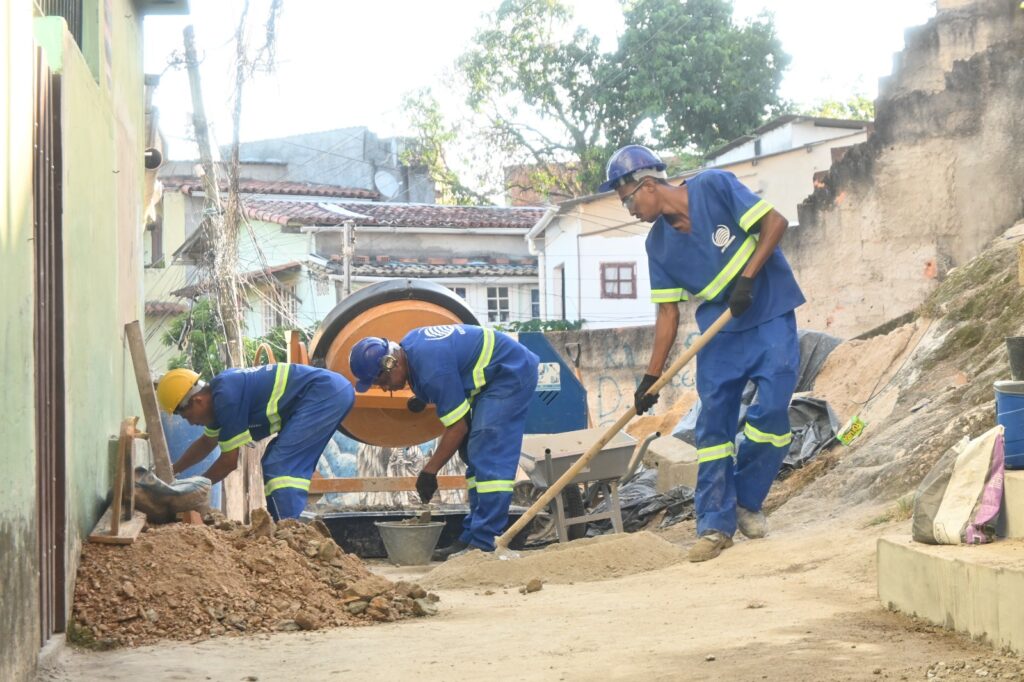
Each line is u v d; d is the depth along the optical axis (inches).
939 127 617.9
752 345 329.7
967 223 609.0
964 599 184.5
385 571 386.6
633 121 1635.1
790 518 364.5
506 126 1702.8
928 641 185.0
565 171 1722.4
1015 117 595.5
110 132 321.7
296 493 348.2
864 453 391.5
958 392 393.7
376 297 443.8
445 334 373.1
